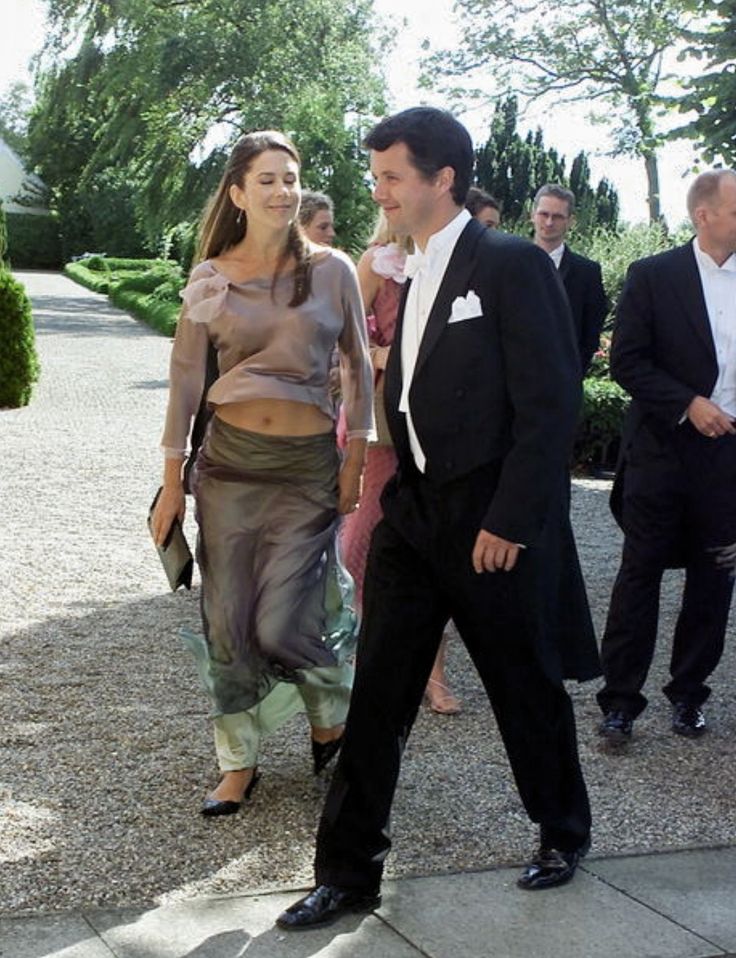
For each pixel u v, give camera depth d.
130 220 59.12
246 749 3.95
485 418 3.19
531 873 3.49
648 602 4.71
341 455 4.12
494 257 3.17
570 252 5.85
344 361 3.92
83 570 7.32
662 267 4.73
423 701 5.10
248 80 34.56
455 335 3.19
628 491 4.74
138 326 29.09
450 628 6.10
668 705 5.22
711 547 4.71
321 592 3.84
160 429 13.27
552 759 3.42
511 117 32.78
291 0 34.75
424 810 4.02
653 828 3.96
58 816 3.90
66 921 3.23
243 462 3.77
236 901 3.37
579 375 3.20
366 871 3.31
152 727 4.72
